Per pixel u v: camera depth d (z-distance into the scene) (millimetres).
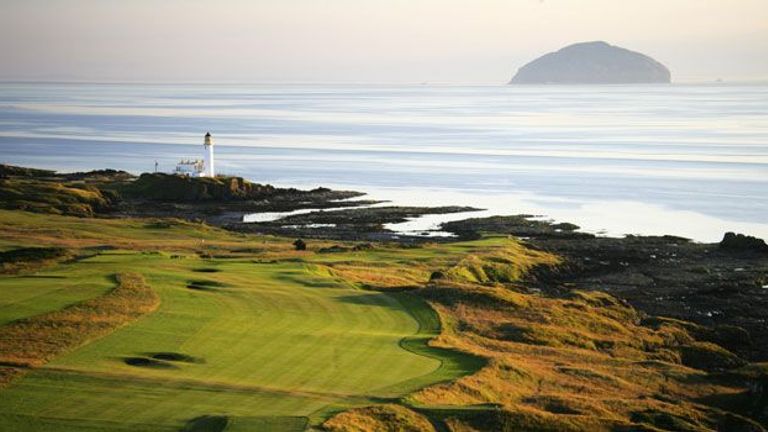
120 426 34438
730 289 83062
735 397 47812
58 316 49125
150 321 50938
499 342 55156
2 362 41125
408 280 75312
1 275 63719
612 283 86188
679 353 58656
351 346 49219
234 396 38938
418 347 50312
